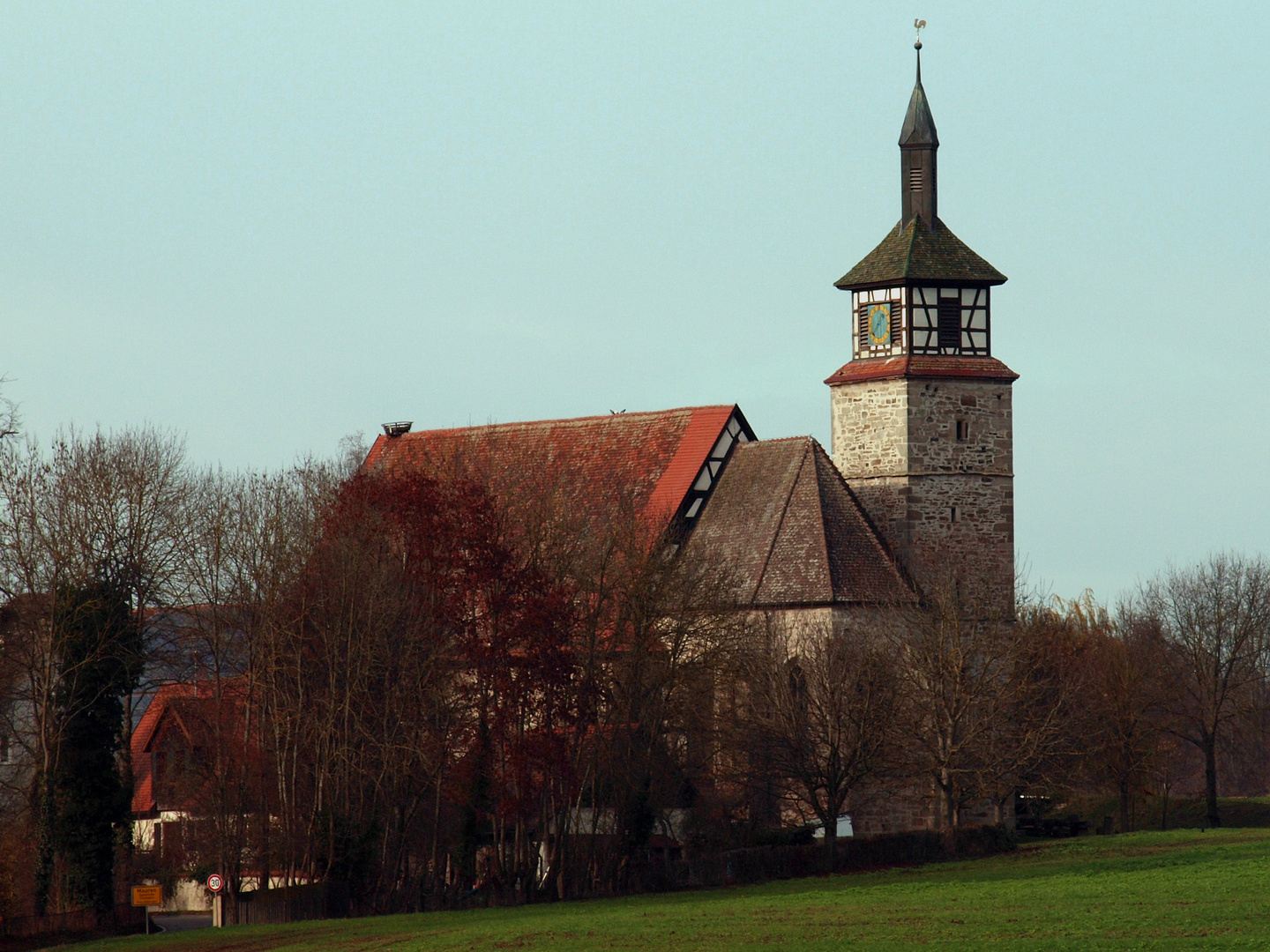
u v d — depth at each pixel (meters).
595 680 143.50
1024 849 153.75
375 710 137.62
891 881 129.38
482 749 137.38
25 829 140.88
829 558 165.00
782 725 149.75
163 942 113.00
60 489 149.00
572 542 148.50
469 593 142.38
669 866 139.38
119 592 143.62
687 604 147.38
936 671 154.00
